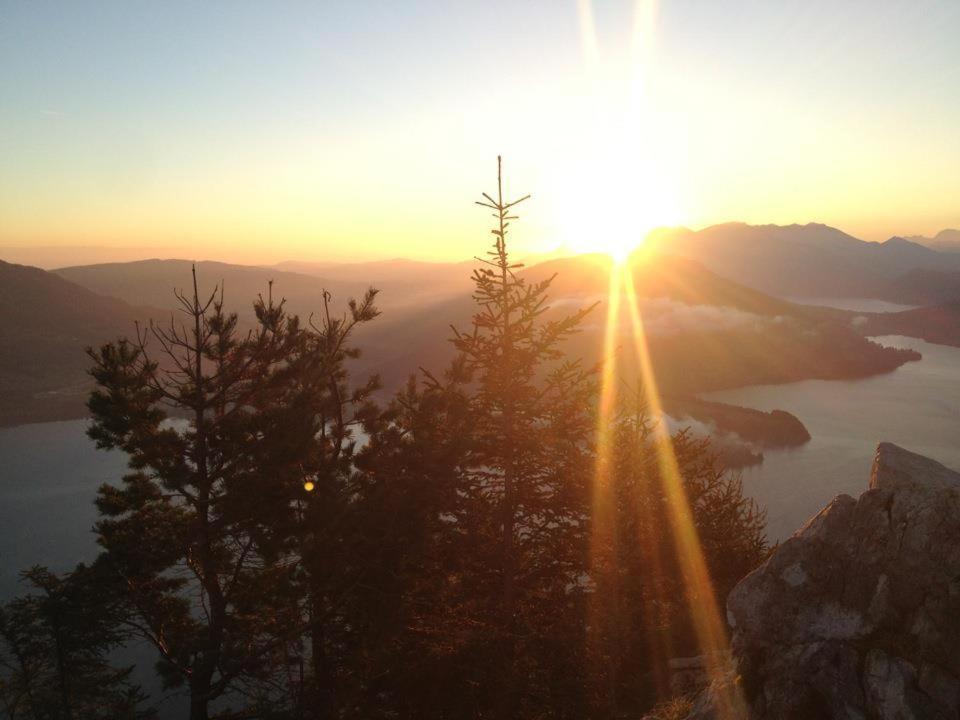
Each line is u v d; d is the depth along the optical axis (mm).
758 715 7648
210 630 15984
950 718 6352
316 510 15867
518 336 15227
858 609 7602
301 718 15648
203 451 16344
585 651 14141
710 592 15820
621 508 15734
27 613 18812
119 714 18969
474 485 15445
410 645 15828
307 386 17828
